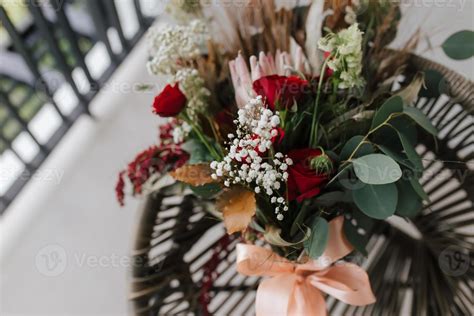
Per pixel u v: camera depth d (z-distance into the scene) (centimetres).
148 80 110
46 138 115
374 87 62
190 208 71
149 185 64
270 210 58
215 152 60
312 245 57
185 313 72
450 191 74
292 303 66
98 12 107
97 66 118
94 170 110
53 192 109
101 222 107
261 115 53
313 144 59
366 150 56
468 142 71
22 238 107
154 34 61
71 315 103
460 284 70
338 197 59
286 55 59
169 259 71
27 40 129
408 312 76
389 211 57
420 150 79
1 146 120
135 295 69
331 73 57
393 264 76
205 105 60
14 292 104
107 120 112
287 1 63
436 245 73
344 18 60
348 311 76
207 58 65
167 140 66
